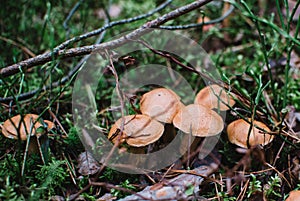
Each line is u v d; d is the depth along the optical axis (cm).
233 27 92
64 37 85
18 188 64
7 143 69
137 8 94
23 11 89
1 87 72
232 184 68
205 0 69
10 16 88
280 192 67
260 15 91
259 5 94
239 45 90
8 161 65
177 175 68
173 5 92
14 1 88
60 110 76
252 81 79
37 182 66
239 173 68
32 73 81
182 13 70
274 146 70
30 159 68
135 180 68
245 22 92
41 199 64
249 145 67
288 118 74
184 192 63
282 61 83
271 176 68
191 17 91
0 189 64
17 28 87
